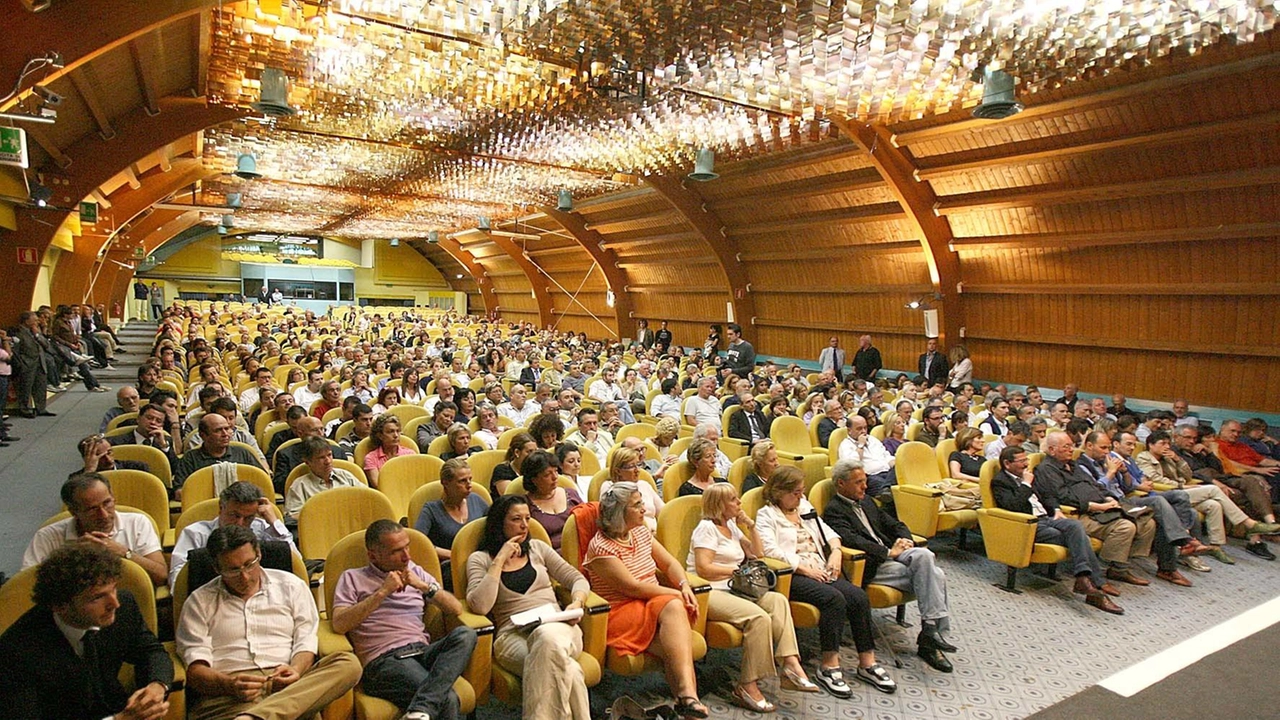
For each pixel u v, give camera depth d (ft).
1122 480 22.25
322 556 13.19
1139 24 18.19
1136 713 12.32
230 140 39.45
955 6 17.90
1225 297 29.91
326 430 23.68
